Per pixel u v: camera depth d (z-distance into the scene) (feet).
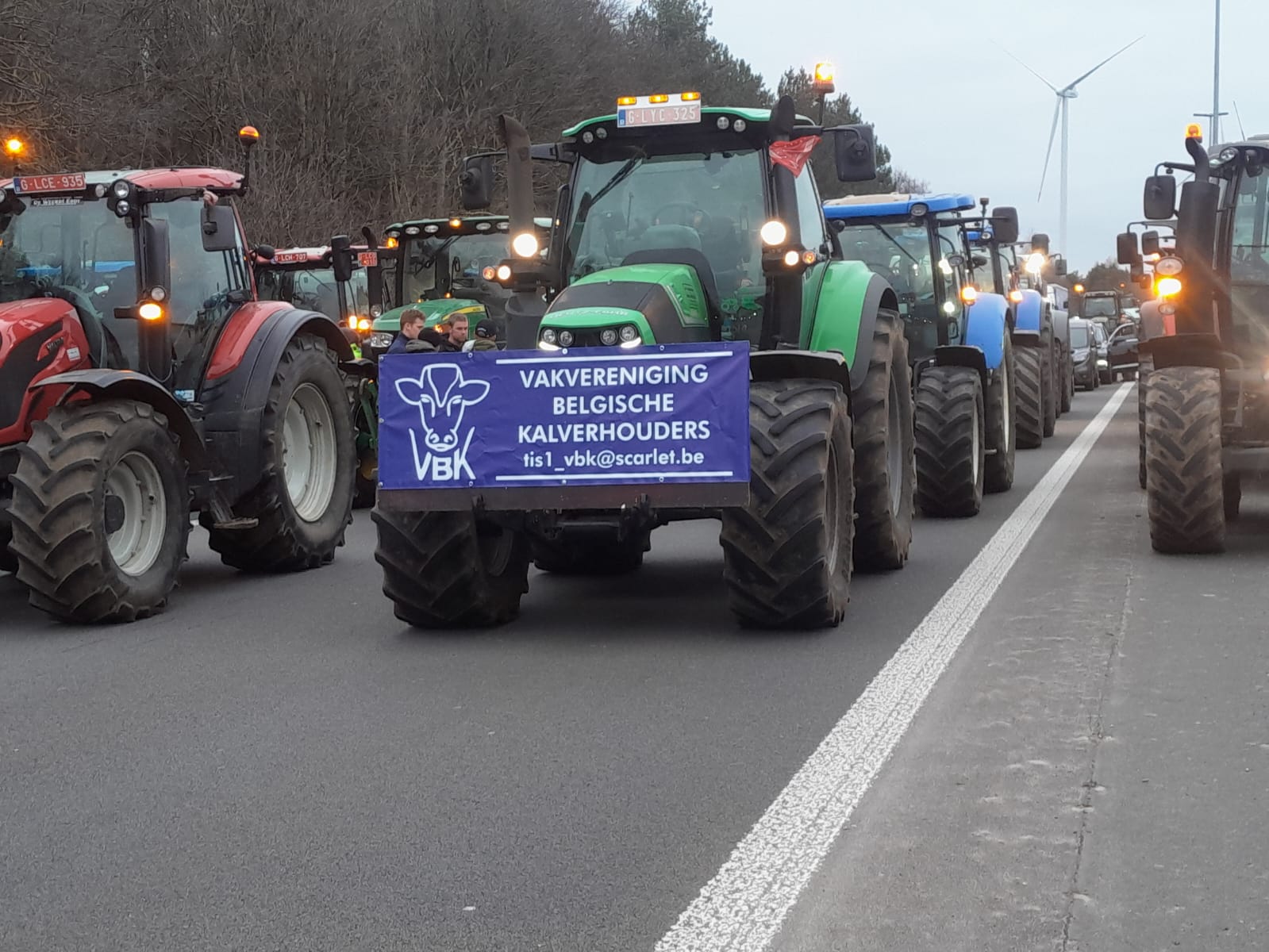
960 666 21.26
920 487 38.75
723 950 11.70
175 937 12.28
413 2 122.01
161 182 30.71
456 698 20.20
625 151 27.40
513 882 13.25
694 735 17.92
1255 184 30.96
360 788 16.17
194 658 23.72
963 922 12.12
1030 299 63.16
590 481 23.12
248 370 32.24
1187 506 29.84
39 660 23.99
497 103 125.90
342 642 24.66
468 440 23.48
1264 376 30.09
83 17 82.43
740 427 22.79
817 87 30.45
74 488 26.43
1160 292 30.68
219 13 102.37
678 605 27.27
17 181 30.14
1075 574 28.78
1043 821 14.47
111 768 17.28
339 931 12.28
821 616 23.76
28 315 28.48
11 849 14.53
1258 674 20.18
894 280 43.65
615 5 148.15
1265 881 12.82
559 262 27.37
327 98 107.14
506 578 25.55
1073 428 72.08
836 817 14.76
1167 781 15.61
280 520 32.73
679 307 24.95
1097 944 11.64
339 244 44.60
